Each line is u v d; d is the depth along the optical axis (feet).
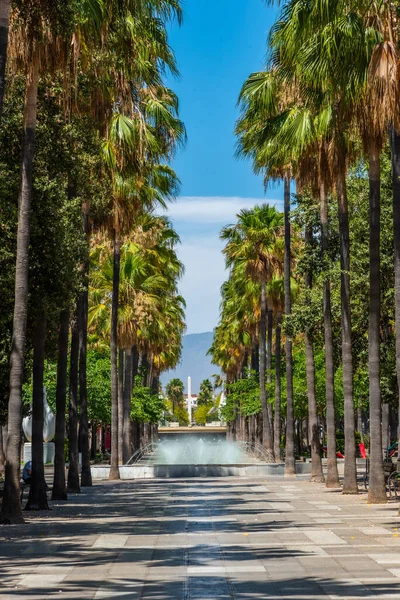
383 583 32.48
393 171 67.36
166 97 94.79
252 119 86.84
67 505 76.07
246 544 45.29
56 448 84.79
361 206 102.32
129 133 86.94
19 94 73.15
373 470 75.36
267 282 187.73
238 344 277.44
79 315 104.83
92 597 30.30
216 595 30.50
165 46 78.02
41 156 75.05
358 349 110.01
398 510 62.54
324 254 103.24
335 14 61.11
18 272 62.49
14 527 56.39
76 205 81.15
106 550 43.32
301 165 96.22
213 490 96.53
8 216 72.64
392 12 57.06
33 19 59.98
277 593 30.73
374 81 57.31
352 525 55.31
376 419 75.82
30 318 76.64
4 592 31.50
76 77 64.08
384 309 102.73
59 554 42.06
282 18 65.31
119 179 109.19
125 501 80.23
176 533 51.01
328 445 99.91
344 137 81.51
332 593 30.50
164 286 174.40
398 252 67.82
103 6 62.75
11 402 60.95
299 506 72.02
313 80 65.98
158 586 32.53
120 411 182.91
